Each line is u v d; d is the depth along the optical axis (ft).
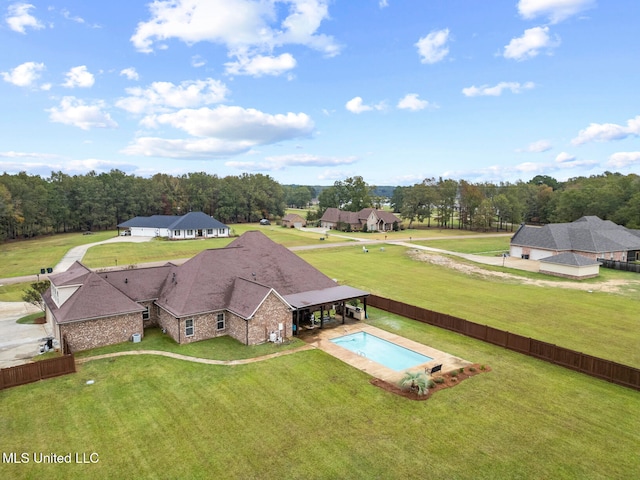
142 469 51.96
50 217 360.69
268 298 98.02
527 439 58.39
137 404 68.08
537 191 488.02
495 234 376.27
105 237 330.75
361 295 115.75
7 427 61.21
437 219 451.12
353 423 62.49
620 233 228.84
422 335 104.53
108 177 444.55
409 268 200.23
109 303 96.37
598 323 113.91
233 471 51.49
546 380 77.82
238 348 94.02
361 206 485.97
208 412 65.62
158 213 467.52
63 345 88.28
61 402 68.54
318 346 95.66
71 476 50.55
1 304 134.62
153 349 93.04
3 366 84.38
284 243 294.66
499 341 96.68
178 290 105.70
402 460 53.47
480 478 50.11
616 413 65.72
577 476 50.49
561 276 179.83
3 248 269.64
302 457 54.19
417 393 71.82
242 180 546.67
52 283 108.88
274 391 72.79
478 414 65.21
